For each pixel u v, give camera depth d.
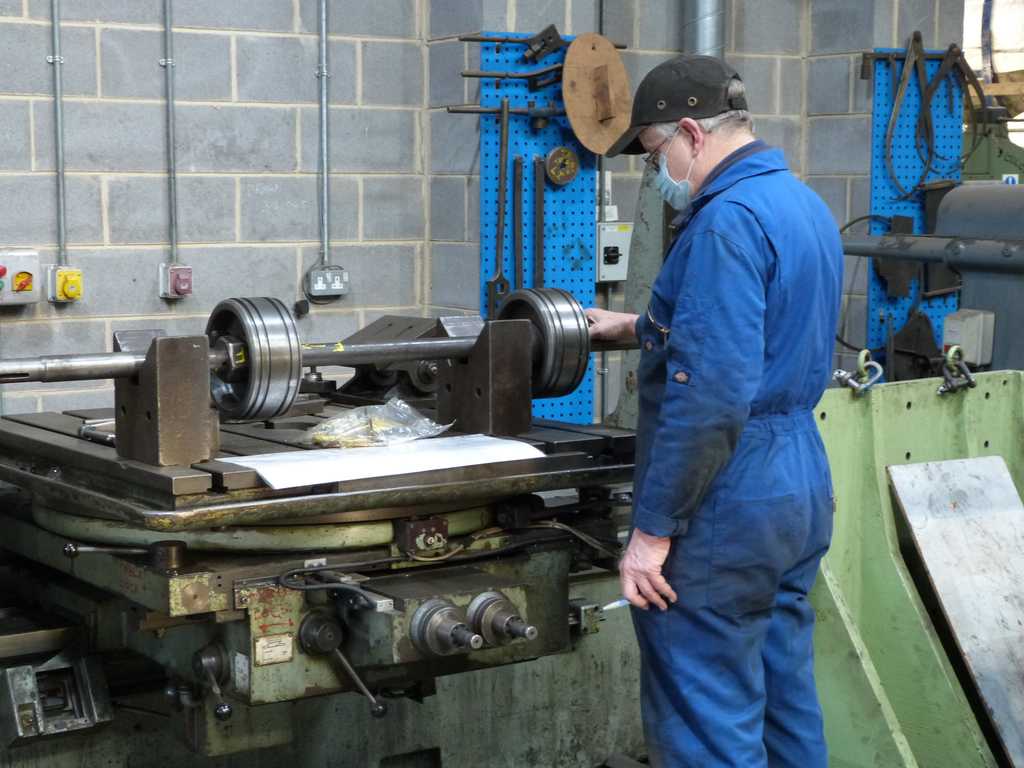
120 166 3.48
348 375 3.85
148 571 1.98
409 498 2.04
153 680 2.44
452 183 3.92
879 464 2.60
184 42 3.54
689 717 2.09
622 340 2.59
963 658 2.52
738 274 1.97
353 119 3.85
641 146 2.25
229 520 1.90
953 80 4.60
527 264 3.95
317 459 2.06
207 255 3.64
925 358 4.46
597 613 2.34
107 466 2.07
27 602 2.53
